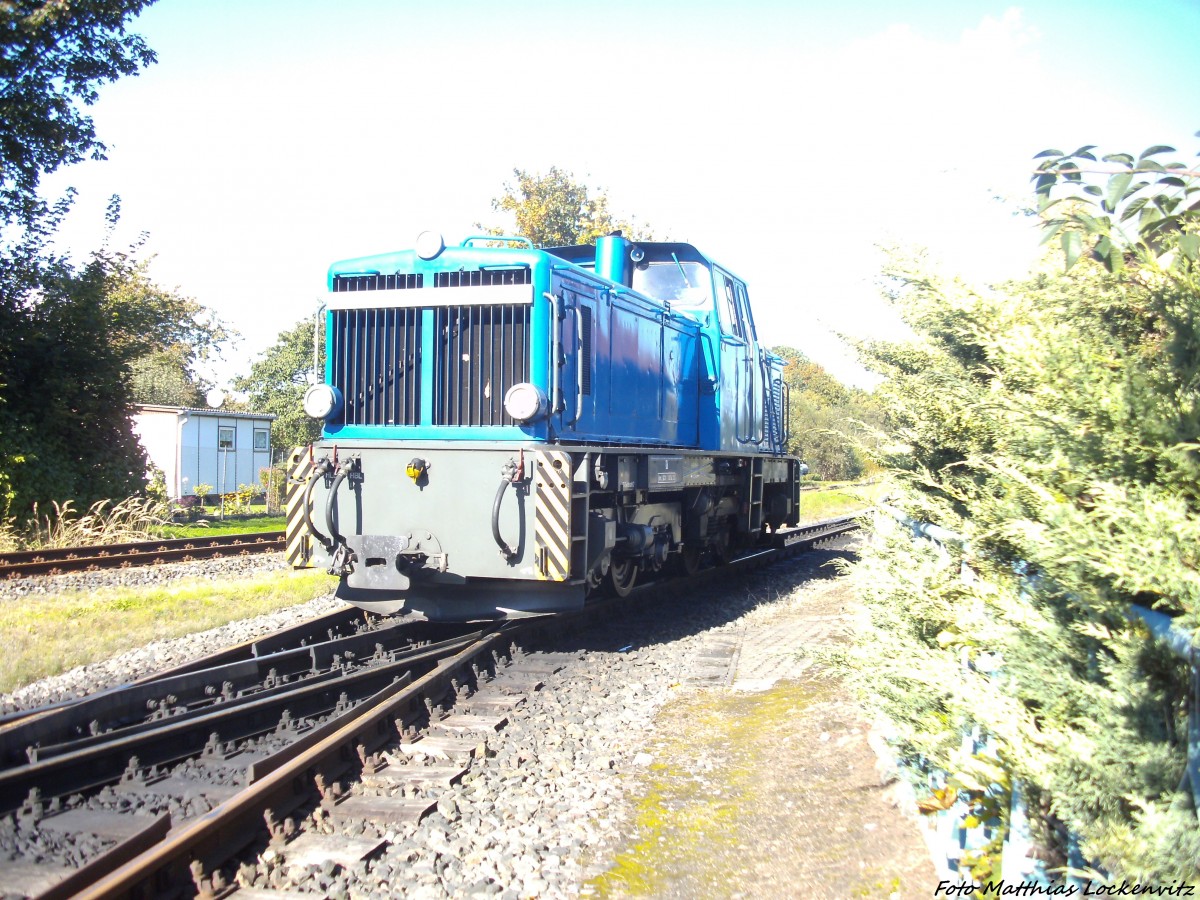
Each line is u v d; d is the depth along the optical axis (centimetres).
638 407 928
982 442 427
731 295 1181
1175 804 192
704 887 373
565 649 798
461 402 776
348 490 787
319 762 458
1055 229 283
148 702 552
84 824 405
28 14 1579
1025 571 314
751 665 744
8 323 1662
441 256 782
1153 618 207
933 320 436
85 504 1684
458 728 567
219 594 1034
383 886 368
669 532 1020
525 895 367
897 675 352
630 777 500
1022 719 265
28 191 1689
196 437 2848
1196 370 248
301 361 4366
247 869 371
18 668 676
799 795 453
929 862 354
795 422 3494
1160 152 279
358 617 834
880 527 468
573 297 798
